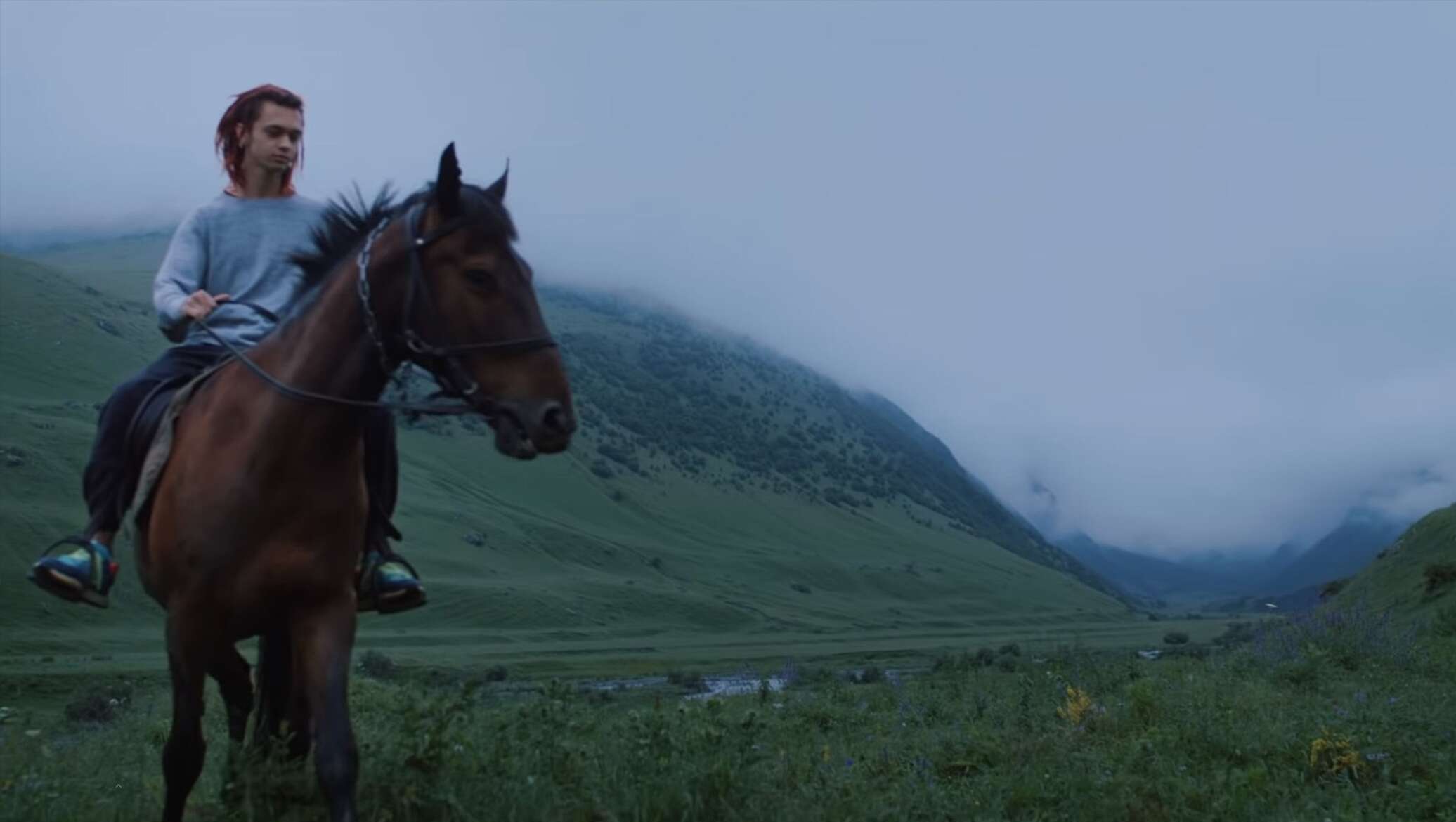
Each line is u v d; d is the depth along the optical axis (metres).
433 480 163.12
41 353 145.50
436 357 4.58
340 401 4.71
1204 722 8.27
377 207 5.11
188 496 4.80
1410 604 30.59
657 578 155.50
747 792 5.57
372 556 5.34
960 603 199.38
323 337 4.77
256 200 5.75
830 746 8.50
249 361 4.95
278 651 5.62
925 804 6.23
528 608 118.12
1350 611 18.02
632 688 22.66
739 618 140.88
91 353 151.00
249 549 4.70
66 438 110.25
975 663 17.22
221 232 5.66
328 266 5.05
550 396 4.49
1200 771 7.23
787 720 10.80
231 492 4.69
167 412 5.18
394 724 7.02
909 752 8.15
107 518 5.30
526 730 6.32
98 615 78.38
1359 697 10.08
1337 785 6.91
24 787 5.57
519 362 4.52
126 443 5.35
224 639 4.92
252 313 5.55
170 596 4.93
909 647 115.75
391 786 5.19
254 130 5.66
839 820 5.71
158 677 52.50
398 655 77.94
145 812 5.64
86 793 5.82
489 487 171.38
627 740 6.40
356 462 4.87
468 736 6.21
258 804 5.07
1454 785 6.51
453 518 145.75
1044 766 7.08
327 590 4.77
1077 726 8.80
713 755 5.84
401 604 5.41
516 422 4.47
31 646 67.81
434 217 4.71
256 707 5.69
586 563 151.25
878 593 193.88
